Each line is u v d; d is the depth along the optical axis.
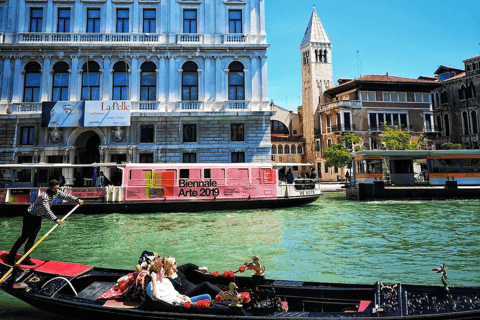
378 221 14.18
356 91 45.38
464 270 7.50
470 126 46.44
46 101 23.70
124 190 17.73
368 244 10.05
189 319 4.27
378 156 24.94
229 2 25.83
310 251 9.30
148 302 4.51
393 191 22.39
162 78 24.94
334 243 10.23
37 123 24.03
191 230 12.48
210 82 25.31
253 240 10.72
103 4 25.19
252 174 19.06
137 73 24.81
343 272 7.47
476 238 10.67
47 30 24.67
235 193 18.75
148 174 18.06
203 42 25.48
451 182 22.69
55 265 6.02
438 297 4.13
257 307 4.29
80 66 24.58
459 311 3.89
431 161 24.81
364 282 6.83
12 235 12.04
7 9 24.67
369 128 44.50
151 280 4.60
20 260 5.55
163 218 15.66
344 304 4.77
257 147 24.91
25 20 24.69
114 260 8.62
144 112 24.17
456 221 13.93
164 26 25.34
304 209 18.61
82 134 25.33
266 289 4.67
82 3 25.02
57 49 24.30
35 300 5.19
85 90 24.59
